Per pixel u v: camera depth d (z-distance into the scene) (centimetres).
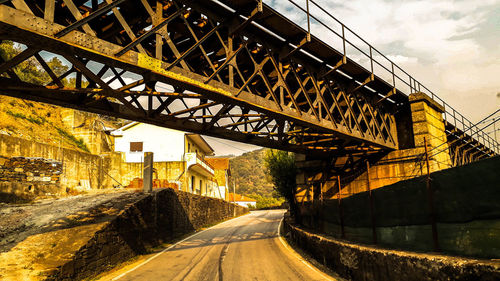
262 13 875
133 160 3453
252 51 1057
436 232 668
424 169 1645
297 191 2016
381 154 1778
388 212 838
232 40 909
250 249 1539
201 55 1002
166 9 827
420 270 614
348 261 907
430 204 684
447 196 640
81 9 777
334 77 1329
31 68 3994
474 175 582
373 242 905
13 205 1567
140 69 702
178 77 761
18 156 1902
